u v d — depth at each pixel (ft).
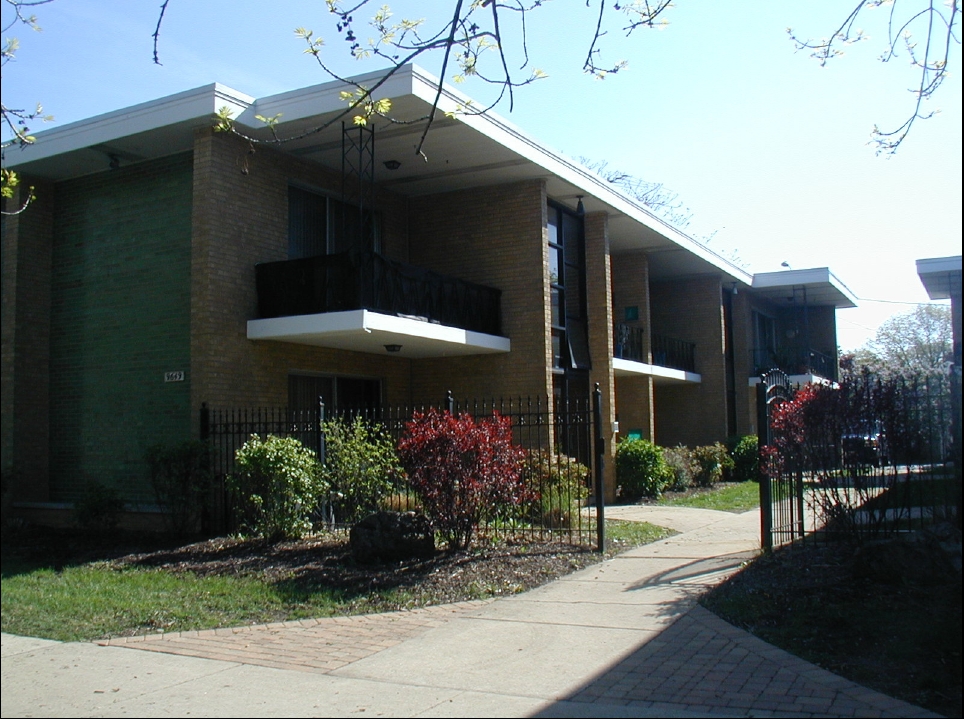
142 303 45.09
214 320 41.45
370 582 28.04
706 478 70.03
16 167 46.29
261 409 43.60
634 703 16.84
